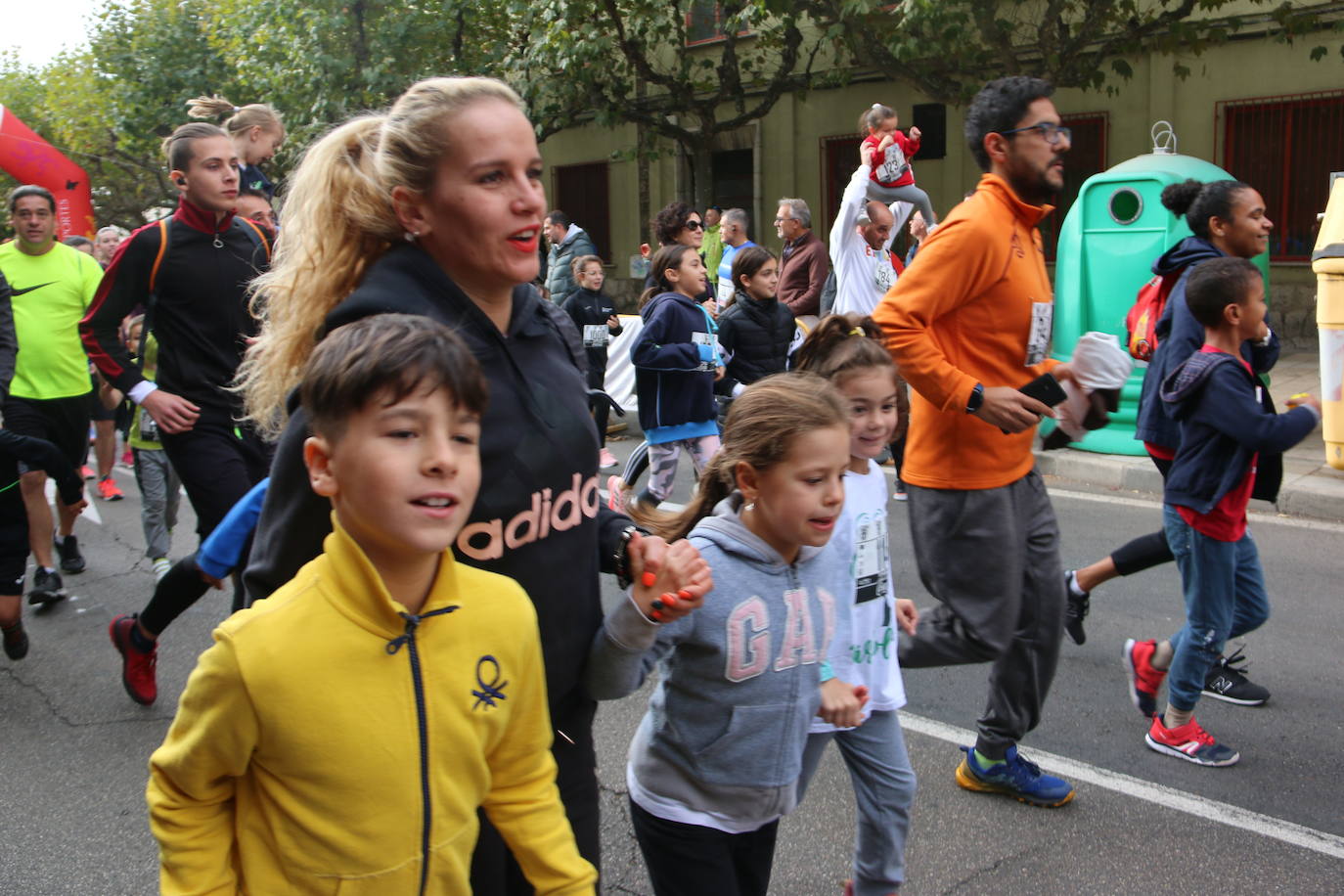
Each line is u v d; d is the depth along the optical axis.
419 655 1.60
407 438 1.49
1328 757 3.92
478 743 1.67
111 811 3.73
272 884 1.59
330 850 1.57
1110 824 3.51
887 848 2.80
